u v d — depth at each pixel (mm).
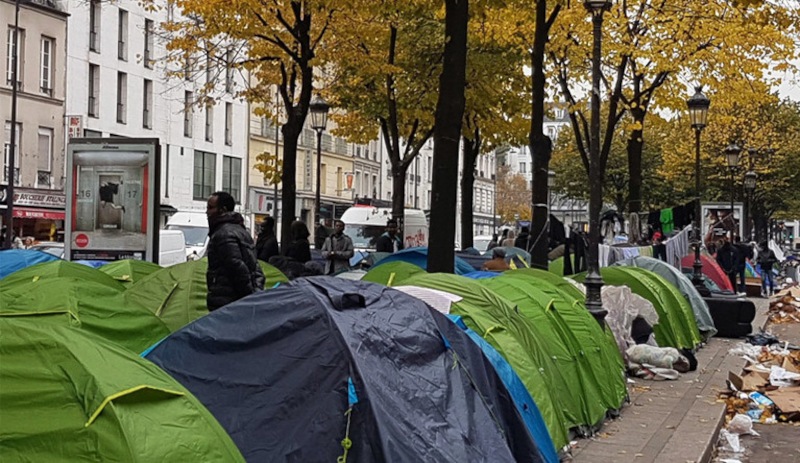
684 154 54656
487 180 98062
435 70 27734
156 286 12898
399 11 20625
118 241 17766
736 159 37625
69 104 47812
